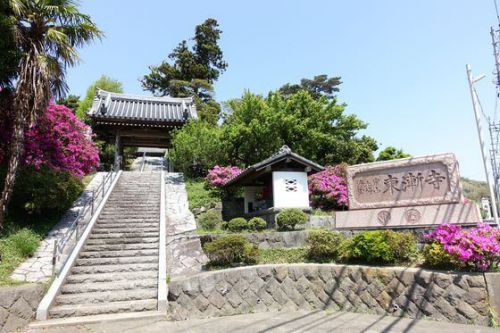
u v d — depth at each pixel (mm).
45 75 8672
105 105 20766
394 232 7344
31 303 6035
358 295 6730
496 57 9164
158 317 6320
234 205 14539
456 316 5645
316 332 5398
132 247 9211
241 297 6977
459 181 7477
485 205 17766
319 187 13844
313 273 7305
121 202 12867
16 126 8750
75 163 13352
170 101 23984
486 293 5504
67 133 12805
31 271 7500
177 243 9625
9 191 8430
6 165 10117
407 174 8227
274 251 8789
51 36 8914
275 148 17609
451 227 6492
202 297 6637
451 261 6008
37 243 8930
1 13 8555
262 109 18797
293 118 18359
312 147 19219
